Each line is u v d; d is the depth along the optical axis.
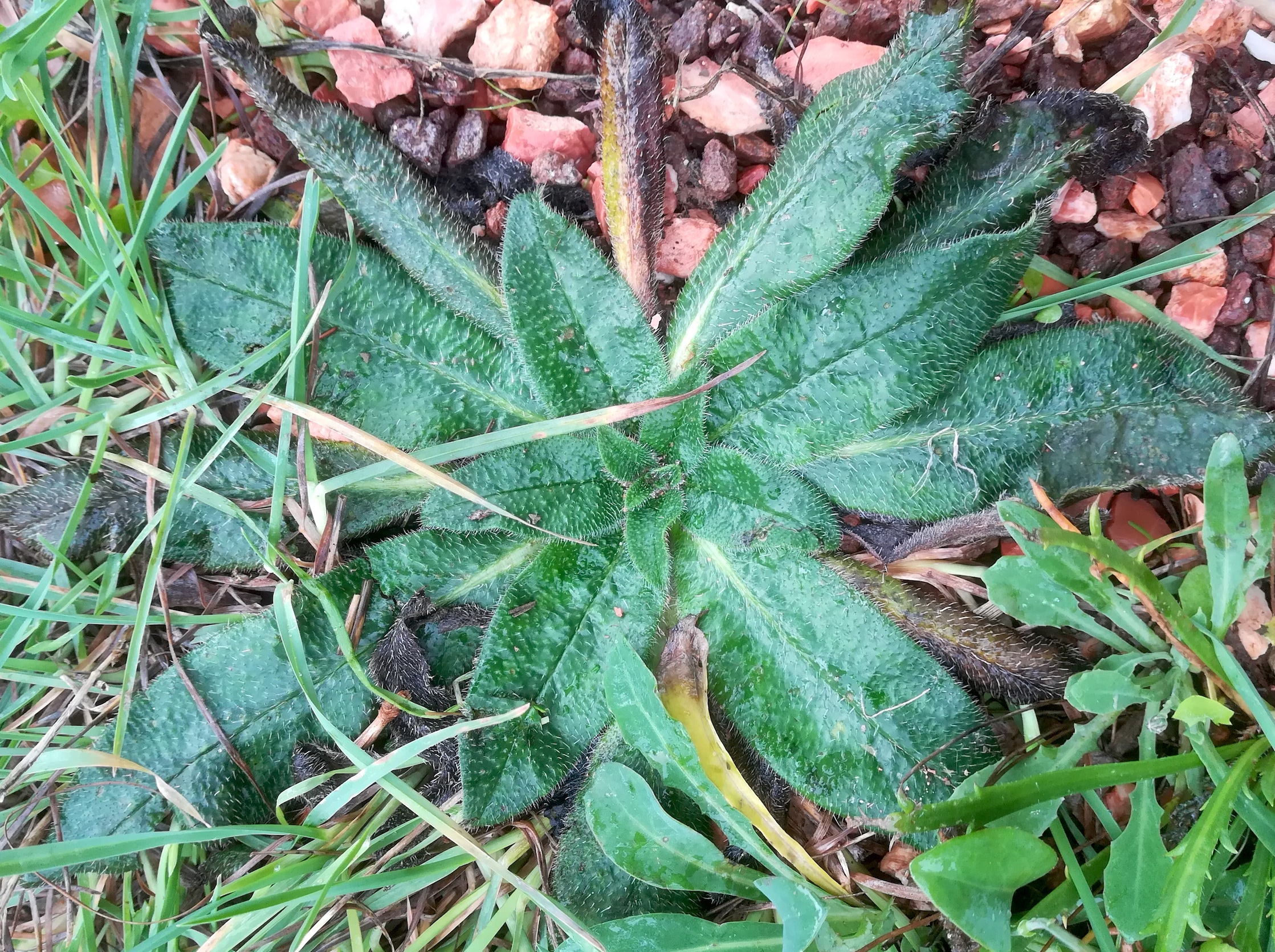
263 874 0.19
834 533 0.20
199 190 0.22
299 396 0.20
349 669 0.20
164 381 0.21
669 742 0.19
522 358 0.20
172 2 0.22
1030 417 0.19
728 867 0.19
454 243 0.20
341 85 0.21
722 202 0.22
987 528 0.20
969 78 0.20
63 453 0.22
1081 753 0.18
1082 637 0.21
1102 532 0.20
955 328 0.18
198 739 0.20
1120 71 0.21
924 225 0.20
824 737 0.19
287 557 0.20
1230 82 0.22
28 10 0.21
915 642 0.19
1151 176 0.21
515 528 0.20
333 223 0.22
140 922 0.19
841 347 0.19
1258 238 0.21
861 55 0.21
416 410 0.21
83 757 0.18
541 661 0.20
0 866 0.16
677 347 0.20
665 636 0.21
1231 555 0.17
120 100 0.21
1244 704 0.18
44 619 0.20
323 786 0.21
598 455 0.21
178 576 0.22
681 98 0.21
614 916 0.20
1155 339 0.19
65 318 0.20
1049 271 0.21
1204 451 0.18
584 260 0.20
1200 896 0.16
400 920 0.21
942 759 0.19
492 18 0.21
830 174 0.18
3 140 0.21
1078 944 0.16
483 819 0.19
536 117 0.21
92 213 0.20
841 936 0.19
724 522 0.21
